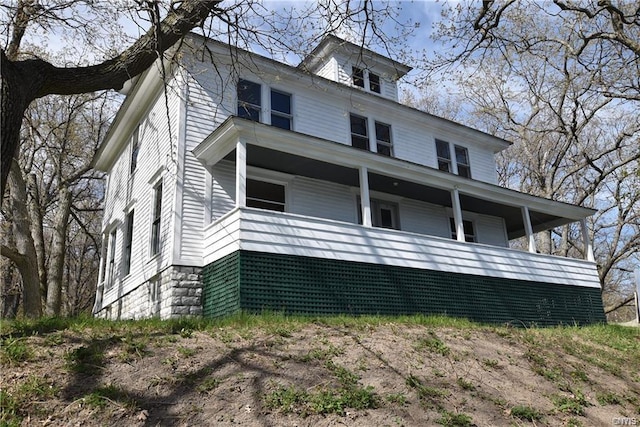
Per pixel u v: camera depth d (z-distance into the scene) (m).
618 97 14.12
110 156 18.22
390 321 9.02
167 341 6.37
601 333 11.69
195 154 11.64
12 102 5.38
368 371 6.28
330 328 7.92
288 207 12.84
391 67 17.78
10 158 5.27
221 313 9.87
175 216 11.05
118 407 4.75
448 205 16.22
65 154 22.86
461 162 17.75
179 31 7.19
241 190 10.12
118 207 16.31
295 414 5.09
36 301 13.62
